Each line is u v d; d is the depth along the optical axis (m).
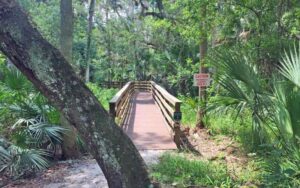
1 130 7.18
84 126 2.94
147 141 7.50
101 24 31.02
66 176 5.72
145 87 24.17
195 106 9.45
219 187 4.78
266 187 4.28
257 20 7.95
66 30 6.82
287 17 7.66
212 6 7.99
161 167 5.49
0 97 6.98
